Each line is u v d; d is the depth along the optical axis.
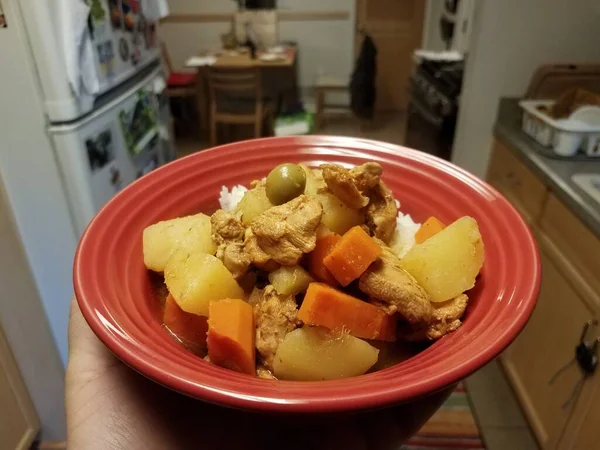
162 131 1.97
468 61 1.79
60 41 1.22
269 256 0.62
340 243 0.58
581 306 1.25
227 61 3.87
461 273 0.62
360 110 4.66
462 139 1.89
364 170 0.70
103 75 1.42
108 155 1.48
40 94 1.23
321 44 4.91
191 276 0.61
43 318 1.50
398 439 0.56
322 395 0.43
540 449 1.54
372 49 4.30
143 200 0.76
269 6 4.71
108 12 1.45
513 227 0.67
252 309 0.61
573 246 1.29
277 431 0.52
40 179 1.32
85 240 0.64
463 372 0.45
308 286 0.61
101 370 0.67
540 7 1.65
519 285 0.57
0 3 1.12
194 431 0.58
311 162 0.90
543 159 1.48
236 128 4.50
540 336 1.47
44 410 1.58
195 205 0.83
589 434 1.23
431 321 0.61
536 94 1.75
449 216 0.78
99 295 0.55
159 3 1.90
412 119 2.61
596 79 1.72
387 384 0.44
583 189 1.29
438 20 4.27
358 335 0.58
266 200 0.73
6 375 1.39
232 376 0.47
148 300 0.65
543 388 1.45
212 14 4.73
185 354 0.51
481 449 1.56
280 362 0.56
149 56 1.82
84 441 0.60
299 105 4.80
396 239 0.76
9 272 1.33
